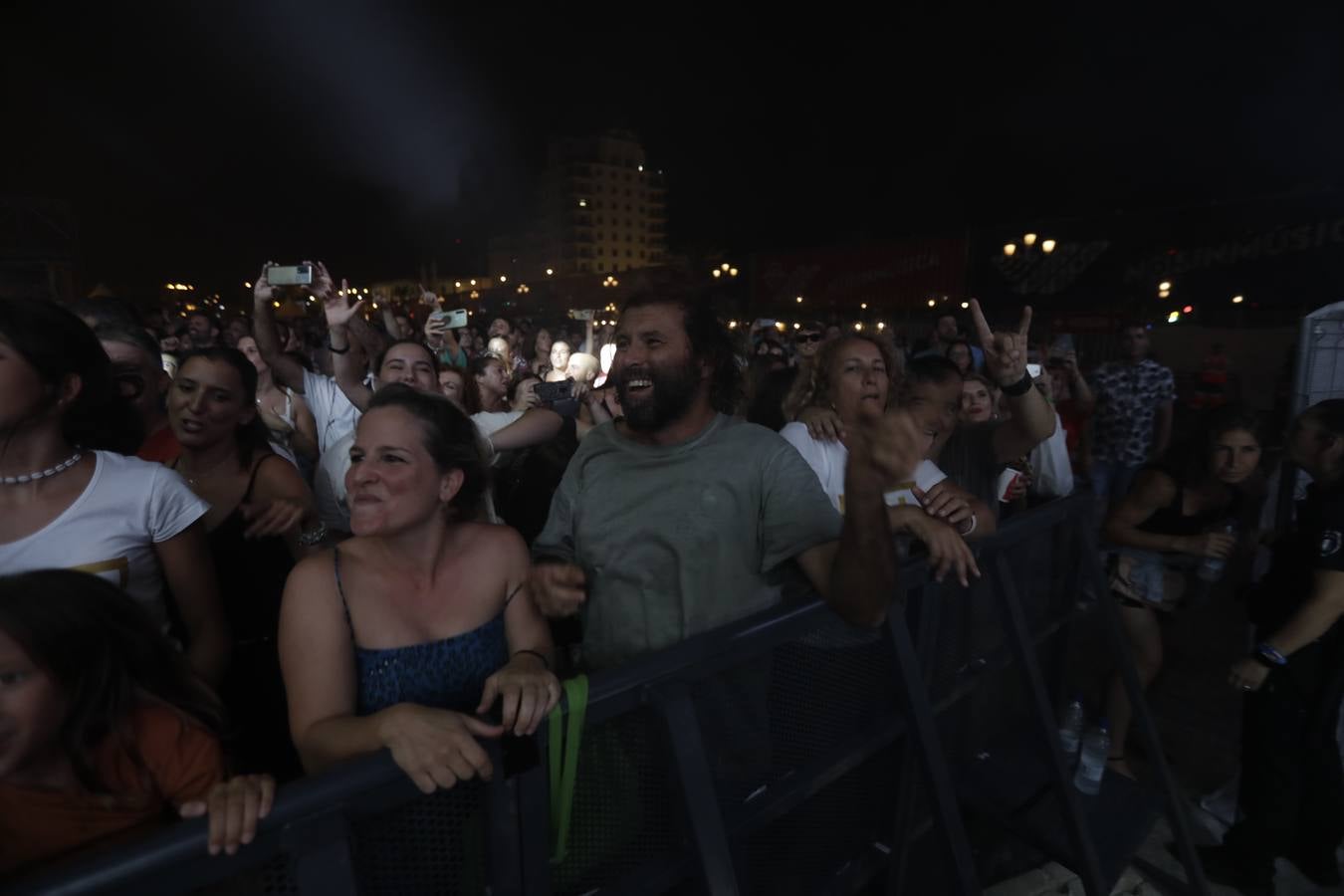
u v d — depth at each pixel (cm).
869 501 124
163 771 119
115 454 154
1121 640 255
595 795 129
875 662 184
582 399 404
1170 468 304
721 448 152
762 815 154
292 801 92
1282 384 1051
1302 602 247
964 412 344
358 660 133
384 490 130
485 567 148
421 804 106
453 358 674
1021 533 220
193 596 164
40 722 106
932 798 179
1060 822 223
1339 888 263
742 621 142
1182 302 1274
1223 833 289
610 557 155
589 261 11262
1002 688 251
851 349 235
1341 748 284
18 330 133
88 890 79
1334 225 1089
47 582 109
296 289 349
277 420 369
